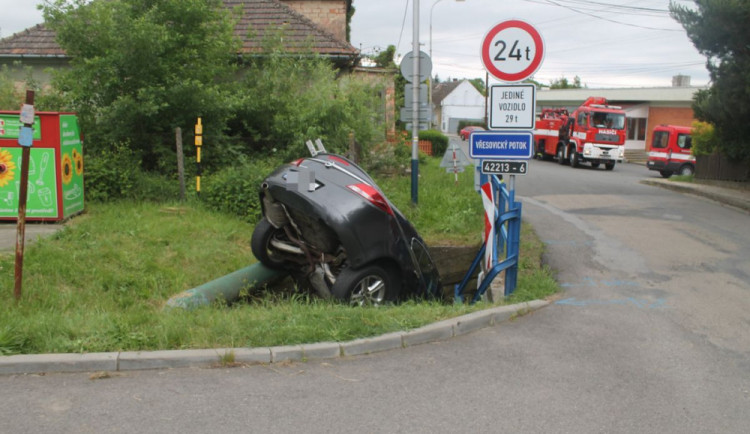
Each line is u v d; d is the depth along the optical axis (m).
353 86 15.54
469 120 85.44
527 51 6.88
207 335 5.08
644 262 8.59
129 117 11.42
